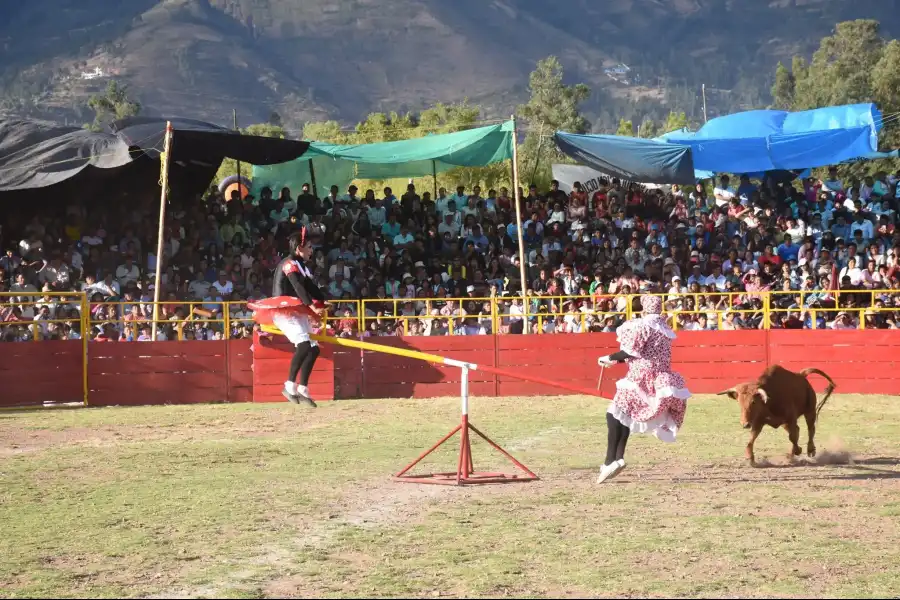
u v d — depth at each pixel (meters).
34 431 15.25
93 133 22.69
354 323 22.36
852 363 19.81
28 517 9.16
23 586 7.04
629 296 20.39
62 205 24.67
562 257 25.78
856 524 8.55
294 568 7.39
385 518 8.94
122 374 19.05
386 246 26.16
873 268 24.39
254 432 14.96
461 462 10.49
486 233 27.02
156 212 25.72
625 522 8.66
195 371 19.38
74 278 23.05
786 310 20.17
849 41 110.38
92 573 7.36
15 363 18.50
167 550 7.95
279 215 26.91
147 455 12.71
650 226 27.06
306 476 11.08
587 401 18.75
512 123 22.56
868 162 48.53
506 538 8.15
